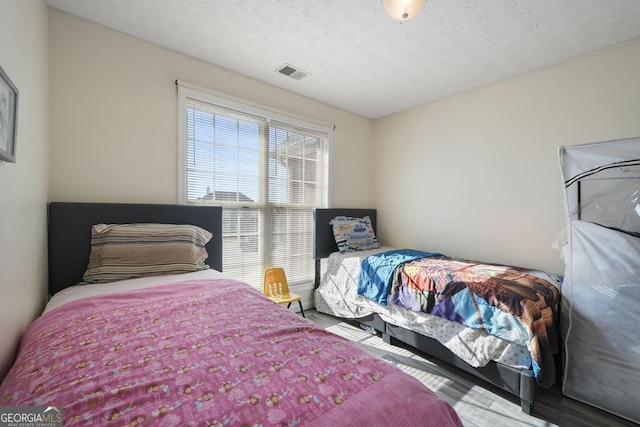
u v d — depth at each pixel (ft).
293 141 10.19
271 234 9.63
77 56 6.13
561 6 5.56
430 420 2.20
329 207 11.17
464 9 5.70
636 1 5.37
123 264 5.83
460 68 8.14
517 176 8.48
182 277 6.02
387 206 12.23
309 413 2.07
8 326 3.37
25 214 4.14
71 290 5.20
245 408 2.11
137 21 6.27
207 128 8.18
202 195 8.10
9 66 3.54
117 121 6.63
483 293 5.92
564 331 5.82
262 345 3.09
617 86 6.82
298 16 6.03
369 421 2.05
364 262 8.67
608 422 5.02
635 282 4.91
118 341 3.13
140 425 1.93
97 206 6.14
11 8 3.61
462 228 9.77
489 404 5.56
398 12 4.22
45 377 2.47
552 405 5.50
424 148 10.90
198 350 2.96
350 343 3.27
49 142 5.77
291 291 10.22
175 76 7.47
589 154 5.81
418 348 7.17
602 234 5.30
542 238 8.00
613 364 5.11
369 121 12.64
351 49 7.27
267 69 8.38
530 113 8.23
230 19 6.17
